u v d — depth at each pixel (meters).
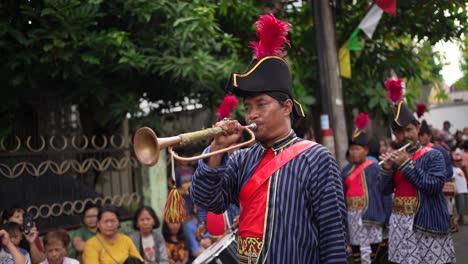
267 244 3.00
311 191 3.04
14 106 7.18
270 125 3.12
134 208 7.50
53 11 6.60
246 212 3.13
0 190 6.52
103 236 6.12
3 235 5.11
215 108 8.26
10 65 6.63
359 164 8.03
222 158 3.17
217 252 5.28
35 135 7.54
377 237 7.84
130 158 7.50
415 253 5.84
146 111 8.52
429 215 5.75
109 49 7.04
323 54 8.83
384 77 10.50
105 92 7.49
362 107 10.33
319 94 9.24
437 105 25.78
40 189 6.74
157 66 7.35
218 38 8.59
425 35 10.45
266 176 3.09
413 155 5.86
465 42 10.46
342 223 3.06
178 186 8.41
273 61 3.16
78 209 7.00
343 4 10.35
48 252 5.73
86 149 7.02
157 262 6.46
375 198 7.86
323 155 3.09
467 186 13.86
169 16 7.39
